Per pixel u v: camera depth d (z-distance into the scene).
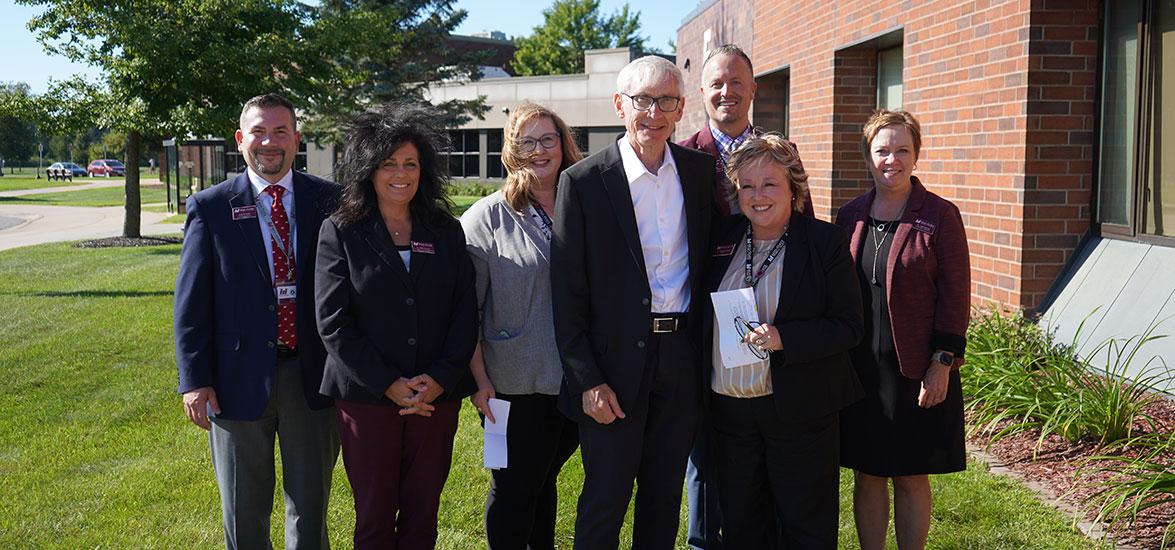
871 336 3.62
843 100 9.57
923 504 3.71
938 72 7.48
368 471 3.35
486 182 40.56
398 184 3.29
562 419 3.83
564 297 3.33
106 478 4.98
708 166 3.48
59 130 16.16
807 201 3.58
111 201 34.50
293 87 17.06
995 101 6.71
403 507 3.47
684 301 3.41
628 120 3.34
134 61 15.52
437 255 3.38
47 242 18.02
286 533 3.61
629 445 3.33
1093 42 6.34
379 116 3.37
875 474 3.62
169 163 28.47
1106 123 6.38
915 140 3.59
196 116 15.69
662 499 3.44
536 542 4.01
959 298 3.51
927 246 3.53
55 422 6.00
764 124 12.26
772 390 3.36
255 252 3.45
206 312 3.43
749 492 3.51
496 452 3.58
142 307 9.97
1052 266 6.47
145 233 19.72
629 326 3.30
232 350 3.42
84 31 15.70
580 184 3.31
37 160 109.31
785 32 11.01
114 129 16.58
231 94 16.20
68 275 12.70
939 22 7.43
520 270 3.65
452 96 41.31
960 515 4.18
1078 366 5.53
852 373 3.53
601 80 38.31
